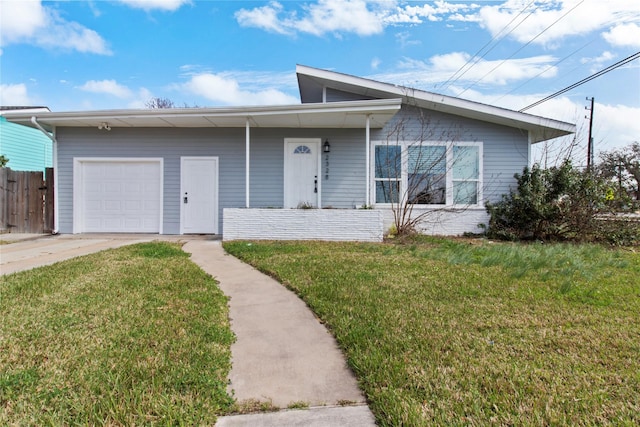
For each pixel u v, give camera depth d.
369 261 6.37
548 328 3.33
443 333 3.19
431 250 7.55
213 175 10.86
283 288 4.87
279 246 8.04
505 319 3.54
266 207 10.45
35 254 7.28
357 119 9.89
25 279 4.97
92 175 10.80
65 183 10.70
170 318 3.55
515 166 11.09
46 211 10.80
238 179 10.88
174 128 10.81
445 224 11.00
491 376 2.47
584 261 6.46
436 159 11.06
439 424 1.97
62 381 2.36
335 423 2.06
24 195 10.78
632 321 3.50
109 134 10.73
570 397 2.22
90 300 4.06
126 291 4.44
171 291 4.50
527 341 3.03
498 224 10.65
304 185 10.96
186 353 2.80
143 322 3.43
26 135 16.70
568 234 10.05
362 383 2.46
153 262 6.21
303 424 2.05
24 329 3.23
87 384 2.32
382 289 4.57
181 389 2.31
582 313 3.72
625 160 14.56
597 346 2.94
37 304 3.92
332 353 2.98
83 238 9.77
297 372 2.66
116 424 1.97
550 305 3.97
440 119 11.08
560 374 2.50
